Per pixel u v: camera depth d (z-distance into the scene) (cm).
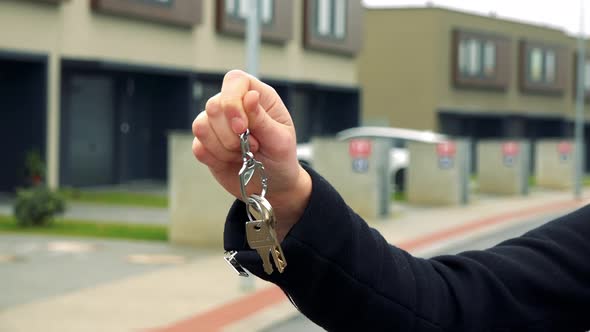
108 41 2475
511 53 4825
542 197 3119
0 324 912
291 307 1054
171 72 2700
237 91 124
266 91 129
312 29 3375
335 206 143
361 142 2128
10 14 2173
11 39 2180
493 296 156
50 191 1719
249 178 127
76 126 2506
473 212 2459
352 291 145
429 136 2912
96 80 2570
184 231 1494
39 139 2273
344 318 147
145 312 993
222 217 1477
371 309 147
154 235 1609
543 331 158
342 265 143
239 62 2995
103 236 1583
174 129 2809
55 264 1288
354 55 3662
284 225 145
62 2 2286
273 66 3203
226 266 1302
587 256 160
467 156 2697
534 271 159
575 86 5438
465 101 4553
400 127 4406
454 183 2625
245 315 1005
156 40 2650
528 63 4959
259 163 128
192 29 2788
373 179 2134
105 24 2462
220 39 2912
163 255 1393
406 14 4384
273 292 1130
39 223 1688
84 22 2394
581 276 159
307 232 140
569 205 2812
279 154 131
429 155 2633
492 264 160
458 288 155
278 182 135
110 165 2653
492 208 2611
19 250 1406
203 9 2825
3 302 1021
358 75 4459
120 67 2467
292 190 138
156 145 2825
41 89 2273
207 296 1094
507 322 156
